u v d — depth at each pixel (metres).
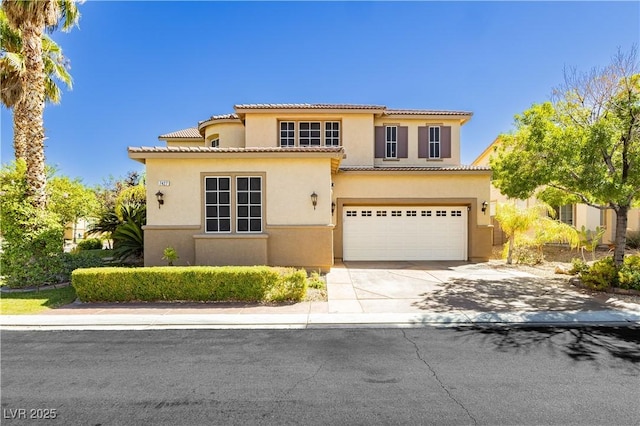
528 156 9.98
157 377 4.73
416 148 17.95
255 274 8.68
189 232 11.92
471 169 15.37
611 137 8.51
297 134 17.25
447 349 5.70
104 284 8.60
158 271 8.69
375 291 9.78
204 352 5.63
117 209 14.82
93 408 3.96
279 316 7.52
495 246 20.70
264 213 12.08
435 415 3.76
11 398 4.19
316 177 12.15
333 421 3.67
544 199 12.70
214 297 8.73
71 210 12.84
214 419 3.73
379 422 3.64
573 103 10.02
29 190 11.09
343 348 5.77
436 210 15.82
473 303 8.48
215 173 12.00
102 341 6.17
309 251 12.11
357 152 17.17
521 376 4.69
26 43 11.26
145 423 3.66
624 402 4.02
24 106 11.45
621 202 9.41
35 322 7.13
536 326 6.89
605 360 5.23
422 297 9.10
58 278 10.80
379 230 15.74
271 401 4.09
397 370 4.90
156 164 11.91
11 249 10.14
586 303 8.41
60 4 12.17
